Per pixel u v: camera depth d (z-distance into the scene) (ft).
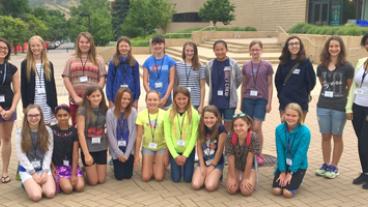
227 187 18.15
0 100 18.92
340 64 19.06
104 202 17.03
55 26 245.04
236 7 131.85
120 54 21.21
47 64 19.60
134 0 144.66
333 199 17.40
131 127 19.47
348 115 19.02
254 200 17.34
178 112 19.40
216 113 18.80
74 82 20.44
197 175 18.71
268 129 29.43
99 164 19.01
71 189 17.85
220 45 20.72
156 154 19.60
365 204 16.92
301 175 17.92
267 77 21.24
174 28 158.61
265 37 104.63
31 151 17.98
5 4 189.88
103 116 19.10
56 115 18.42
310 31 83.92
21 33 157.07
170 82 21.70
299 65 19.95
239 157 18.11
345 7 95.66
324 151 20.18
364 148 18.88
